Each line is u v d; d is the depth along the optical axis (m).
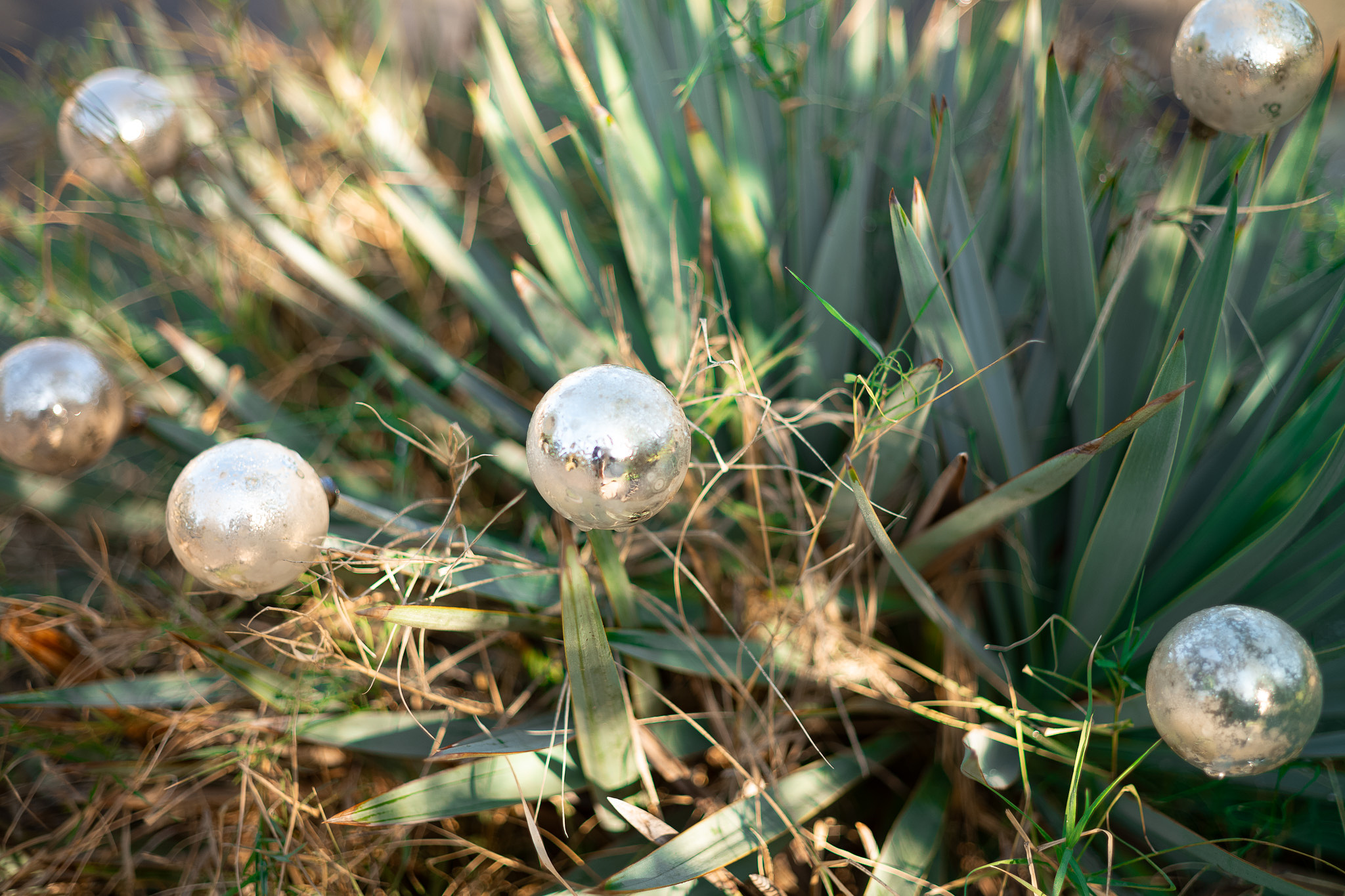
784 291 0.83
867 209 0.86
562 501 0.56
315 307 0.96
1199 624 0.56
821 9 0.91
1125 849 0.70
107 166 0.80
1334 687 0.67
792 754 0.72
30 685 0.80
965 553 0.75
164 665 0.81
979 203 0.84
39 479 0.88
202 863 0.72
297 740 0.72
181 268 0.93
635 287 0.90
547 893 0.66
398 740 0.69
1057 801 0.70
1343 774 0.66
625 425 0.54
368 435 0.92
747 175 0.84
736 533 0.82
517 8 1.15
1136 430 0.61
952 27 0.90
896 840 0.66
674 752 0.71
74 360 0.67
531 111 0.87
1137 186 0.96
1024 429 0.78
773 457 0.78
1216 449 0.76
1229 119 0.64
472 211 0.97
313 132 1.01
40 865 0.73
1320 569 0.70
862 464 0.72
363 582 0.79
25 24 1.47
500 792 0.65
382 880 0.73
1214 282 0.64
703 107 0.89
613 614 0.70
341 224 0.98
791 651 0.73
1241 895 0.68
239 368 0.85
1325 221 0.98
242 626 0.78
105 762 0.74
